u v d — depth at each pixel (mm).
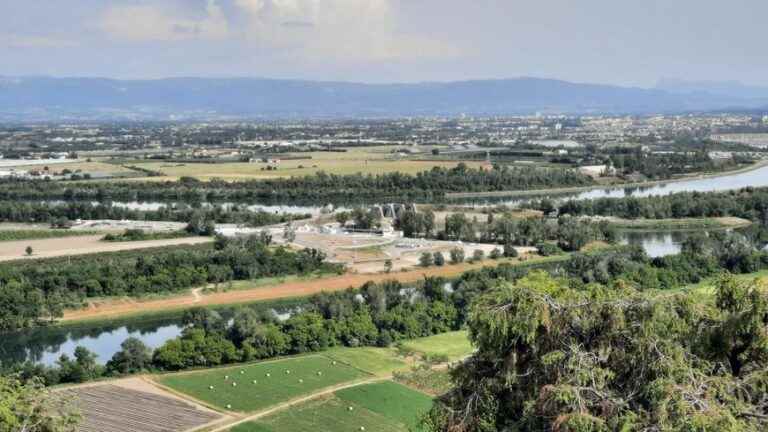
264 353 189250
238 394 163375
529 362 63875
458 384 66875
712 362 63500
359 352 193625
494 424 64688
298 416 151125
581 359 60031
